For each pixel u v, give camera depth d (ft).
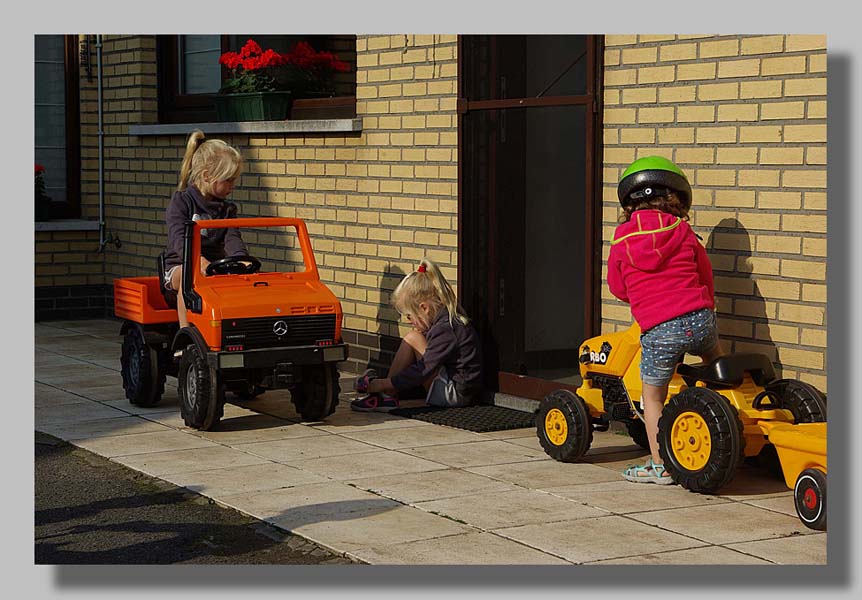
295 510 18.78
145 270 41.96
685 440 19.67
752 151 21.77
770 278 21.62
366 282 31.78
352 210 32.14
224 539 17.58
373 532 17.61
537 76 29.07
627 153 24.17
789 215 21.27
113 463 21.99
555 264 29.48
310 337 24.75
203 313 24.14
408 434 24.59
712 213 22.54
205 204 26.55
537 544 17.06
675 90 23.07
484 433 24.77
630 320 24.38
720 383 20.06
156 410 26.89
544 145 29.32
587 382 22.61
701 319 20.08
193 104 41.04
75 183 44.39
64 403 27.68
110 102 43.27
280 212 34.91
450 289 27.50
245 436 24.30
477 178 28.55
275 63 35.60
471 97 28.30
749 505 19.17
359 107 31.63
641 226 20.25
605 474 21.20
